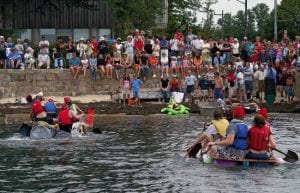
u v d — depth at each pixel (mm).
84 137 32062
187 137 31547
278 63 46656
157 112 43375
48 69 49656
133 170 23109
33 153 27172
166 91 47281
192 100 46750
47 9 64062
